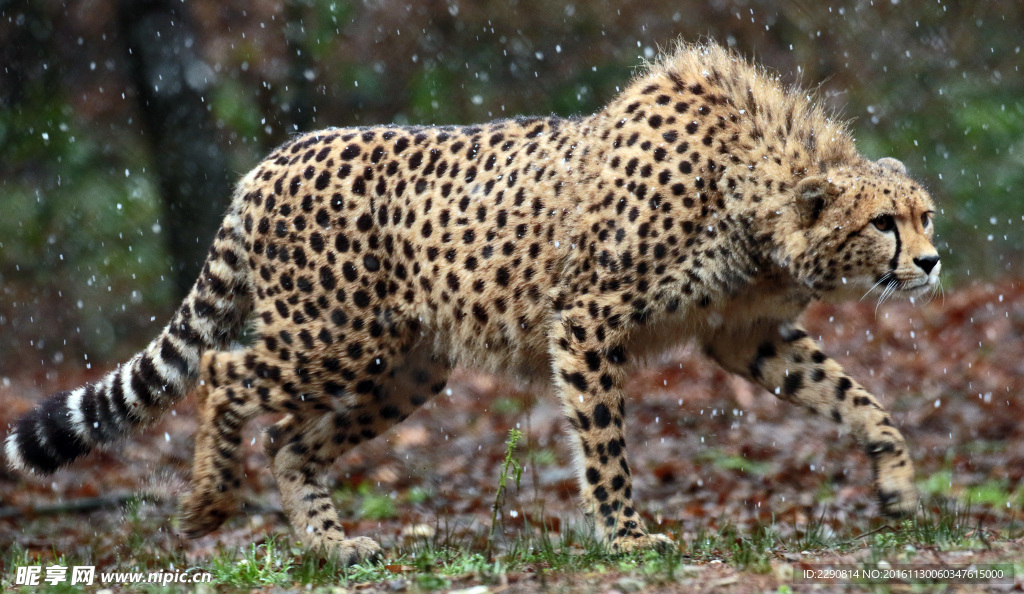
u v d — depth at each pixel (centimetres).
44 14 2772
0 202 3025
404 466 1620
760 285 1034
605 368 1013
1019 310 2183
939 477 1395
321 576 962
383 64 2875
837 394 1074
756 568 848
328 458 1173
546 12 2897
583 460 1013
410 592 870
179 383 1164
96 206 3025
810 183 971
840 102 2906
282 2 2741
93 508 1423
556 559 933
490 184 1070
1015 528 1124
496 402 1964
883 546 923
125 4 2312
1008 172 2805
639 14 2900
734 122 1021
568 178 1041
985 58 2947
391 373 1155
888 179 993
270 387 1112
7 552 1209
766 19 2914
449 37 2900
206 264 1168
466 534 1253
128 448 1733
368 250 1095
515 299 1059
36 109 2902
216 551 1194
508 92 2892
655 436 1719
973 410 1711
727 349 1111
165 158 2333
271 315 1116
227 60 2705
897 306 2359
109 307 2997
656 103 1041
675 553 920
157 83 2322
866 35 2941
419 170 1095
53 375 2581
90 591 957
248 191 1133
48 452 1144
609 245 1009
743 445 1616
